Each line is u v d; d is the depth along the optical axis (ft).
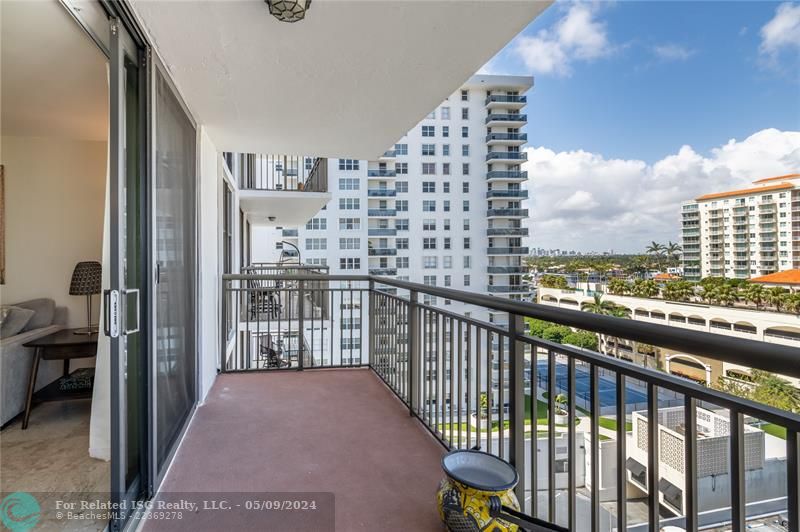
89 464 6.84
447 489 5.43
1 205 10.37
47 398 8.26
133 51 5.69
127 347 5.84
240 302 18.39
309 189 24.85
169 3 5.29
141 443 6.02
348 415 9.72
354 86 8.17
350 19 5.87
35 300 10.12
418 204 73.61
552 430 4.92
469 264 75.20
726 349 2.82
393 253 71.72
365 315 34.55
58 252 10.68
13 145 10.51
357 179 70.28
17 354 8.66
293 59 7.00
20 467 6.73
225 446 8.03
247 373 13.24
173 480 6.77
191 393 9.36
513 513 5.11
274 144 12.22
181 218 8.09
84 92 8.18
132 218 5.78
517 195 77.05
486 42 6.57
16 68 7.18
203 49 6.52
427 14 5.81
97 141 10.90
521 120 77.00
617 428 3.92
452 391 7.83
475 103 76.64
